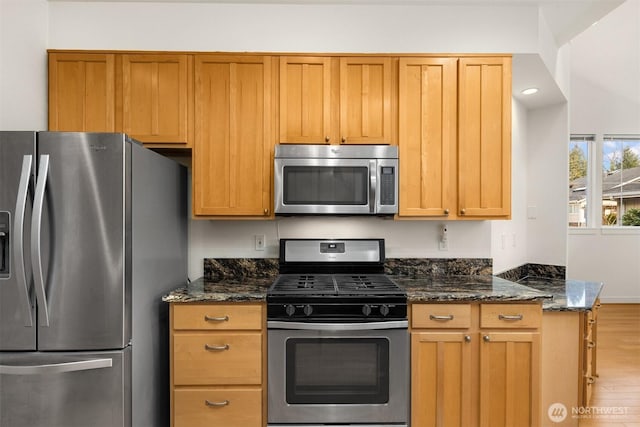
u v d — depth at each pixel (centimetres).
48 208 138
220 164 202
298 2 206
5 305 136
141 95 200
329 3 206
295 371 168
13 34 178
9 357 137
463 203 202
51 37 201
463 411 172
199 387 169
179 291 180
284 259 221
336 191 196
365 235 235
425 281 211
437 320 172
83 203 140
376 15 207
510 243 278
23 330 138
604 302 467
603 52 432
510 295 172
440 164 203
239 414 168
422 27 207
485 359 173
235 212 202
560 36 240
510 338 173
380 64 205
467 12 206
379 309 168
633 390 239
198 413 168
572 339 187
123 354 144
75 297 140
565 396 186
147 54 201
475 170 203
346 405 168
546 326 187
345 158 194
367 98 204
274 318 168
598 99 461
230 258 233
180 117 200
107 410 143
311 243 223
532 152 301
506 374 173
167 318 189
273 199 202
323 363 169
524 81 245
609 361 287
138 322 156
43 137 137
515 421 173
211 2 206
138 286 156
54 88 197
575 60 444
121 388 144
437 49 206
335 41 207
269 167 203
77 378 141
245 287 191
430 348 172
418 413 172
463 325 172
